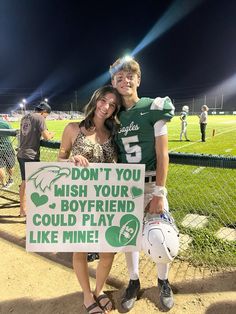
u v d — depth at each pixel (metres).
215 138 14.18
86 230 2.29
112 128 2.34
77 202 2.24
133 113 2.28
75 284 2.82
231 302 2.53
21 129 4.11
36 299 2.63
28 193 2.19
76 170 2.19
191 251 3.26
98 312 2.43
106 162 2.31
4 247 3.46
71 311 2.50
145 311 2.49
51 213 2.24
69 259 3.22
